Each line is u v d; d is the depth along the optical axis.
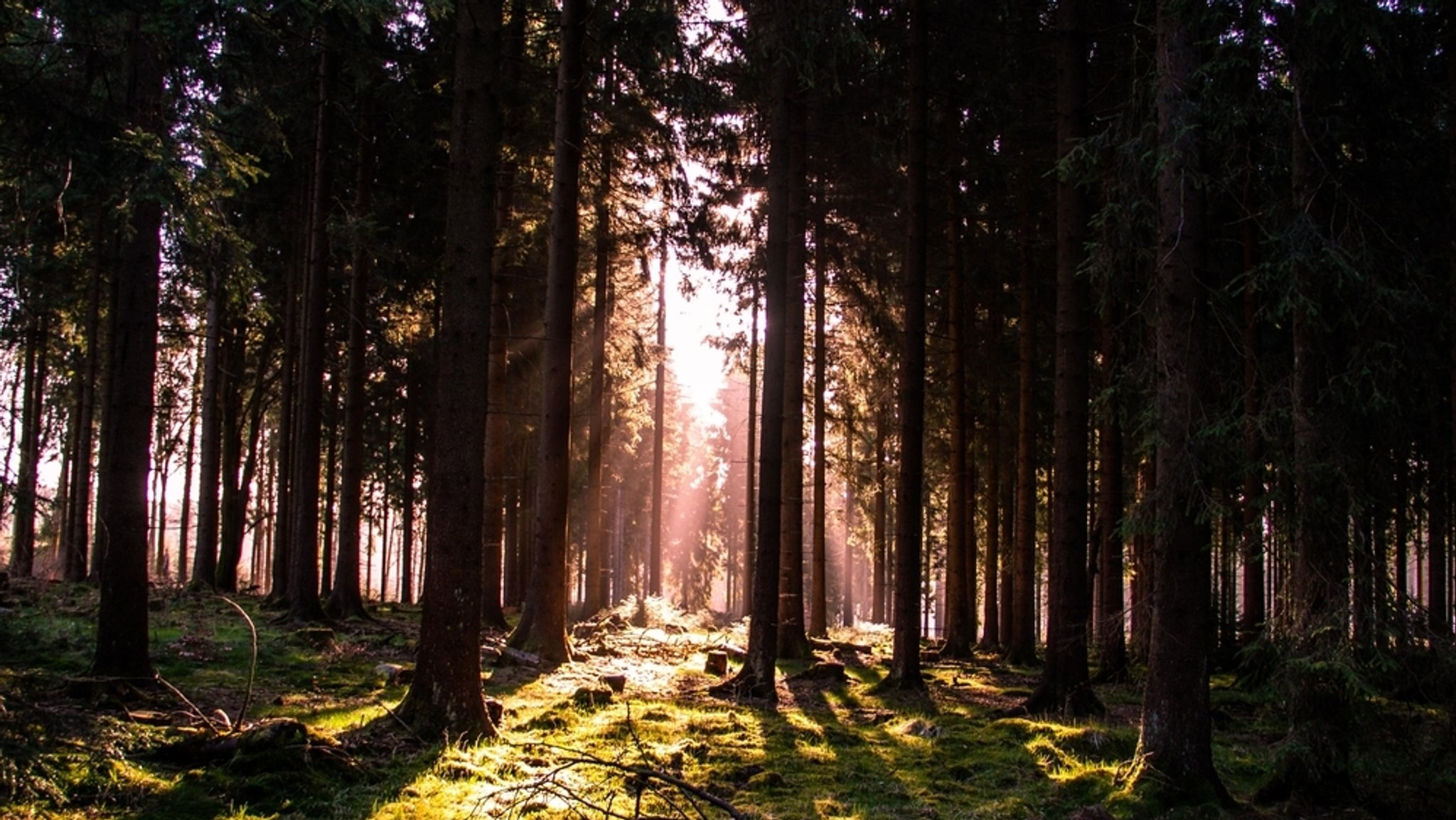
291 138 18.28
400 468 31.47
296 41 13.96
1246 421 8.23
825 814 7.32
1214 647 17.95
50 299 15.36
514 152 17.39
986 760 9.34
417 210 20.50
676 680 14.09
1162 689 8.39
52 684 8.57
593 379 21.73
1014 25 15.16
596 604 21.59
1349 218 8.24
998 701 13.75
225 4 8.26
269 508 33.41
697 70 16.09
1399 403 8.22
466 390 8.99
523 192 18.88
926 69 14.06
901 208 18.52
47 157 8.55
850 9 12.16
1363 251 7.83
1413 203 9.79
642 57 15.08
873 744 10.10
